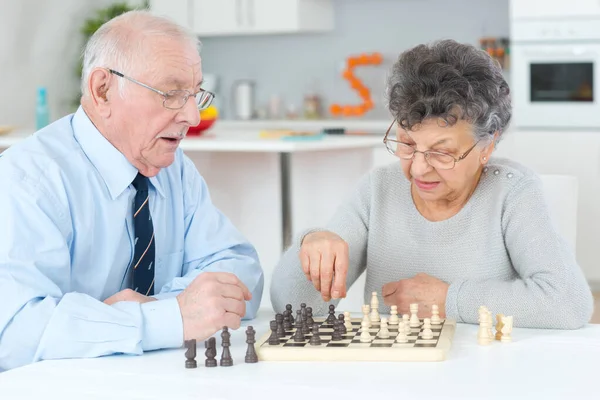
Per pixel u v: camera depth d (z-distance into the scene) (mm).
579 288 1871
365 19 6562
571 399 1356
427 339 1664
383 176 2240
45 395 1441
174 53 1904
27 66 5992
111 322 1694
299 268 2102
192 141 4059
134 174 2010
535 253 1971
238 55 6953
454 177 1928
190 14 6570
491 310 1879
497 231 2072
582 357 1599
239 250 2229
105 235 1991
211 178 4555
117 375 1548
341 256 1932
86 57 1962
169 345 1715
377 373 1507
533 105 5477
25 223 1810
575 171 5410
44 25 6102
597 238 5371
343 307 2598
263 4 6355
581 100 5359
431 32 6398
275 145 3920
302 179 4555
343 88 6668
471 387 1418
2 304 1737
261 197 4480
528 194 2061
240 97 6781
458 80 1837
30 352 1714
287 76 6824
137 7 6559
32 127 6055
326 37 6688
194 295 1735
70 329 1687
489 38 6203
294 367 1561
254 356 1600
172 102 1921
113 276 2029
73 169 1946
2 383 1510
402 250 2162
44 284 1782
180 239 2195
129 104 1913
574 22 5320
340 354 1595
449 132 1868
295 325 1684
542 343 1706
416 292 1982
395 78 1896
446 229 2115
